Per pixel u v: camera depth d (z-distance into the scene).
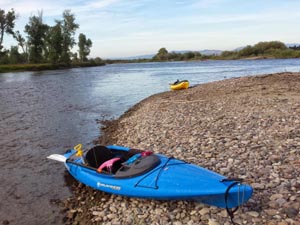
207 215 6.85
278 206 6.79
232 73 48.78
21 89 35.69
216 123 13.62
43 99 27.69
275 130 11.78
